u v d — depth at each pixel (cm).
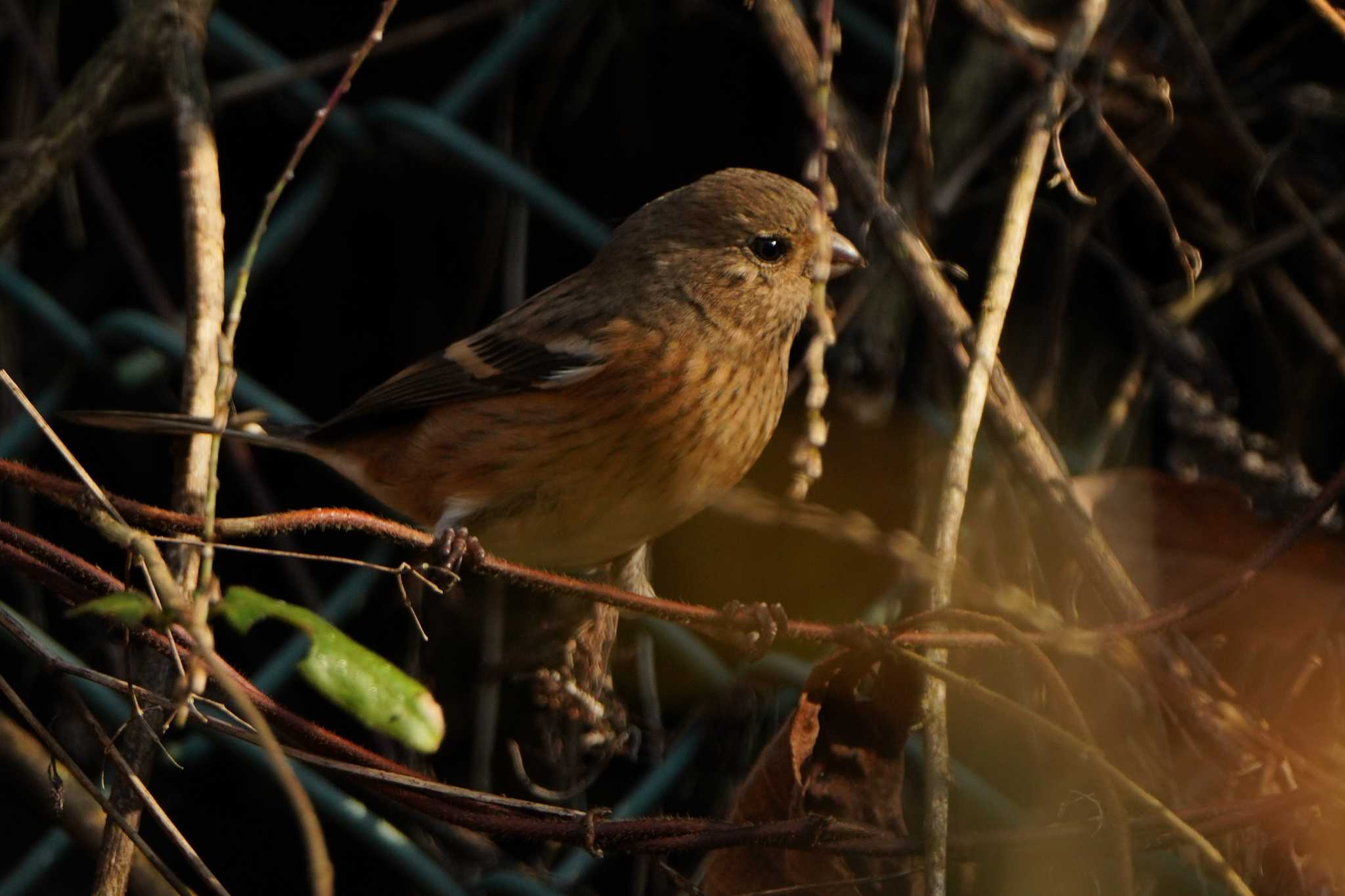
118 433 934
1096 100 682
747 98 920
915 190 755
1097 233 845
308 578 849
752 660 601
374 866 849
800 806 552
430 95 959
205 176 649
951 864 630
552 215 827
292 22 980
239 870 858
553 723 741
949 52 852
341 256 958
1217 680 616
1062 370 845
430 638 802
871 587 834
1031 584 717
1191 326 845
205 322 605
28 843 845
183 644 489
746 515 770
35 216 988
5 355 922
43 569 491
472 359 724
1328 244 780
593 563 740
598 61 918
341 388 977
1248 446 812
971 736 707
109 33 986
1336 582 662
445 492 721
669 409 697
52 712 829
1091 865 606
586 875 761
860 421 819
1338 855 571
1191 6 839
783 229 729
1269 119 834
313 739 488
